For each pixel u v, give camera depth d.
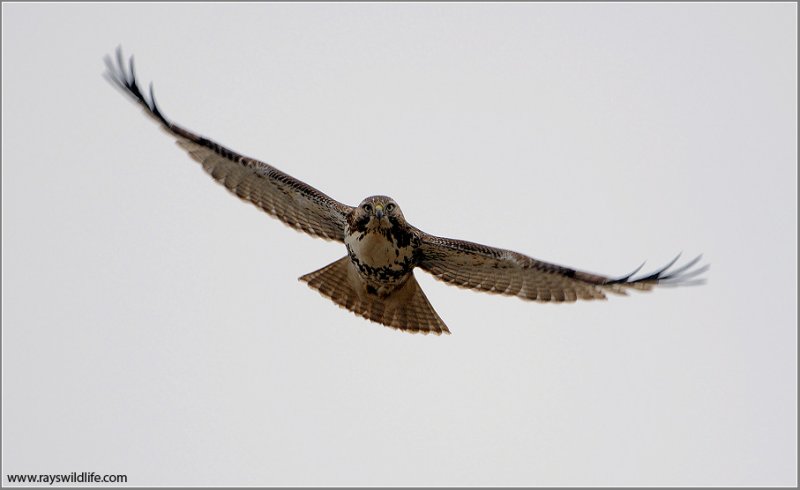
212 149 15.60
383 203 15.62
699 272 14.44
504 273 15.98
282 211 16.38
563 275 15.45
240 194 16.20
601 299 15.45
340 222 16.22
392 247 15.82
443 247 15.84
